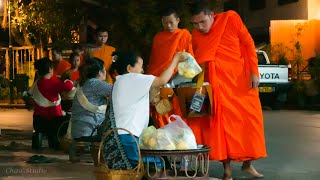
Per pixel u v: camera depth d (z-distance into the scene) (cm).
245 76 703
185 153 523
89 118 802
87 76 808
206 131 691
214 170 805
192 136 549
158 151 520
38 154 943
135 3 1262
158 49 788
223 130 691
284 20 2655
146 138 544
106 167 524
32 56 2602
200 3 702
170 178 532
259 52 2191
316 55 2403
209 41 689
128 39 1288
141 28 1262
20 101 2538
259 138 705
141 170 520
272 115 1811
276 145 1066
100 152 546
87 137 785
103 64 812
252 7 3091
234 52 693
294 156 935
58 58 1107
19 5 2464
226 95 691
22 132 1310
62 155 930
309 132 1288
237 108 696
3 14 2611
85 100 796
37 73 1048
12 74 2589
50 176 732
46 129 988
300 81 2234
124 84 563
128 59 582
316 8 2661
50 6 1930
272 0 2923
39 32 2414
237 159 699
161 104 681
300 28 2606
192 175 554
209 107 677
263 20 3000
